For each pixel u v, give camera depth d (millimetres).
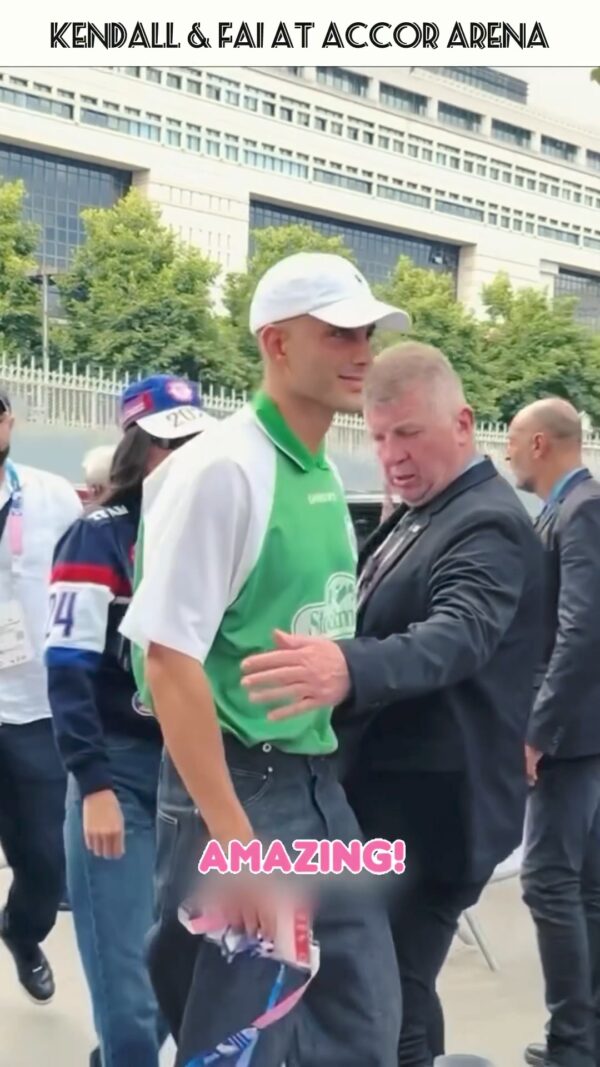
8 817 3594
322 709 1997
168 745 1909
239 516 1919
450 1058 2021
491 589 2232
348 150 62938
